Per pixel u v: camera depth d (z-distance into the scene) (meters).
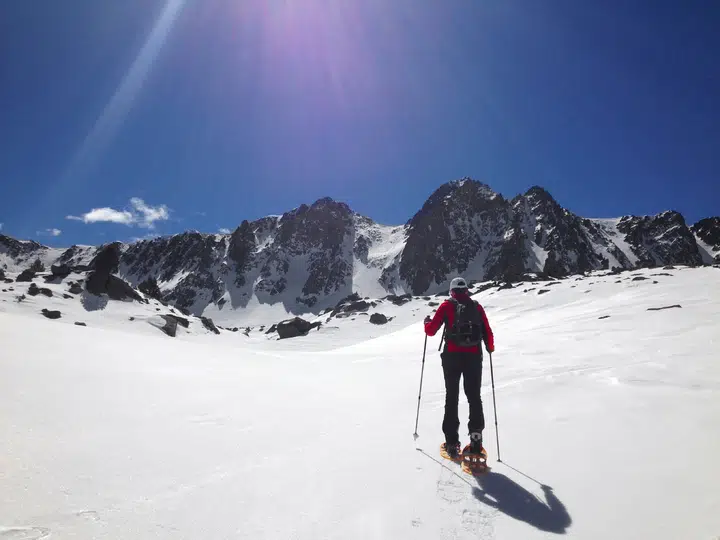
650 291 28.27
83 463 3.48
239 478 3.47
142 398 5.72
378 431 4.94
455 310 4.60
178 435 4.38
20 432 3.95
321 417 5.45
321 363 13.77
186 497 3.10
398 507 3.14
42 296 49.75
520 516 3.05
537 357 9.94
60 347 9.41
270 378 8.57
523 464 4.00
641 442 4.34
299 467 3.77
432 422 5.36
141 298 58.69
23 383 5.66
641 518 2.99
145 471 3.46
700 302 18.56
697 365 7.40
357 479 3.58
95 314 49.44
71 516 2.72
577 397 6.10
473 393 4.26
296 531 2.76
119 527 2.65
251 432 4.66
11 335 9.88
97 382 6.34
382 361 13.94
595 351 10.05
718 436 4.30
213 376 8.19
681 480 3.49
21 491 2.93
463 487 3.51
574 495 3.37
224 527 2.76
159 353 11.66
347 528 2.83
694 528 2.81
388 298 92.94
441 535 2.79
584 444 4.40
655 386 6.32
